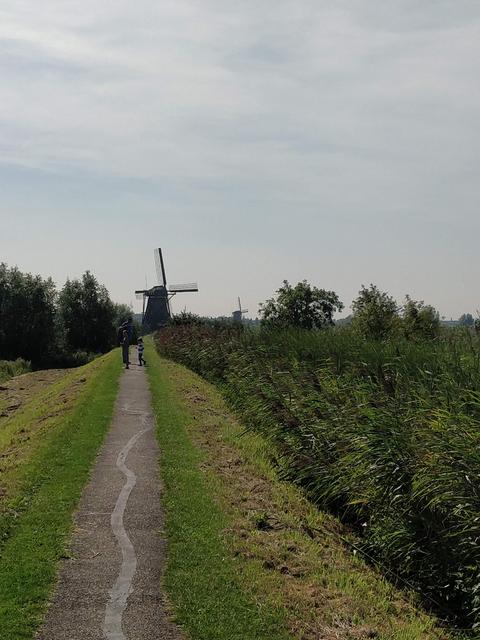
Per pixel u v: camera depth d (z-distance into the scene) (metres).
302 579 7.46
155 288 80.75
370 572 8.42
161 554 7.80
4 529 8.41
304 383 13.81
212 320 44.16
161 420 16.81
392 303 33.28
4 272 74.81
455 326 14.74
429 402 9.76
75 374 39.28
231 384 20.91
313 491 11.23
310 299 43.88
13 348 73.56
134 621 6.16
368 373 12.97
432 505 8.11
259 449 13.98
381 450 9.37
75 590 6.78
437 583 8.07
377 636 6.25
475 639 6.75
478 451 7.89
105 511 9.40
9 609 6.23
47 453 12.77
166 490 10.46
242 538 8.47
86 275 85.12
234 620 6.19
